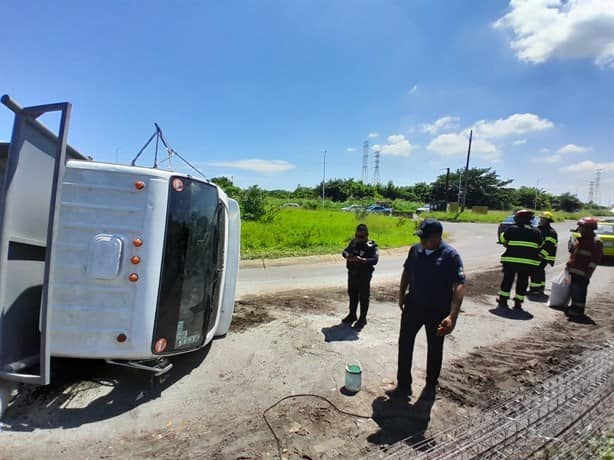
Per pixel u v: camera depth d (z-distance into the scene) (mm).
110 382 3824
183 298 3680
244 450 2830
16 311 3180
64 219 3295
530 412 3422
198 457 2738
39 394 3486
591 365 4508
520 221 7074
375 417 3334
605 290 8977
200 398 3605
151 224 3379
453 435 3066
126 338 3307
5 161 3660
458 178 74250
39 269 3418
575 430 3117
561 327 6109
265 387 3852
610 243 13250
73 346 3275
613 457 2738
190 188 3756
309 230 17594
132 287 3318
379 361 4559
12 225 3031
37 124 3201
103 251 3246
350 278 5867
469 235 25312
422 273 3676
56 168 2875
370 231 21906
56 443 2863
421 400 3650
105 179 3350
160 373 3613
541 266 8320
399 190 91438
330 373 4203
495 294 8500
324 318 6242
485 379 4129
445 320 3490
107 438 2951
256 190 23953
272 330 5547
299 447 2881
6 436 2912
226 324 5176
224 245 4781
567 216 59438
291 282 9367
